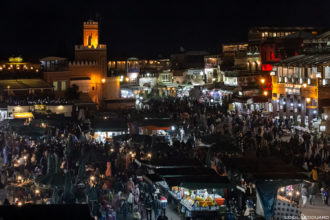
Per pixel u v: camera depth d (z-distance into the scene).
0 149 45.50
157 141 45.31
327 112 54.56
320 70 56.03
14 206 18.05
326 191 30.72
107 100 98.31
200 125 56.31
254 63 89.94
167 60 139.38
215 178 28.14
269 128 56.75
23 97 77.25
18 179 33.81
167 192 32.09
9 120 56.38
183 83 126.00
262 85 80.62
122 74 123.19
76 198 31.59
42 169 36.62
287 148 41.53
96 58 101.25
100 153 38.19
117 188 33.41
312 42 73.00
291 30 104.00
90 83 99.12
